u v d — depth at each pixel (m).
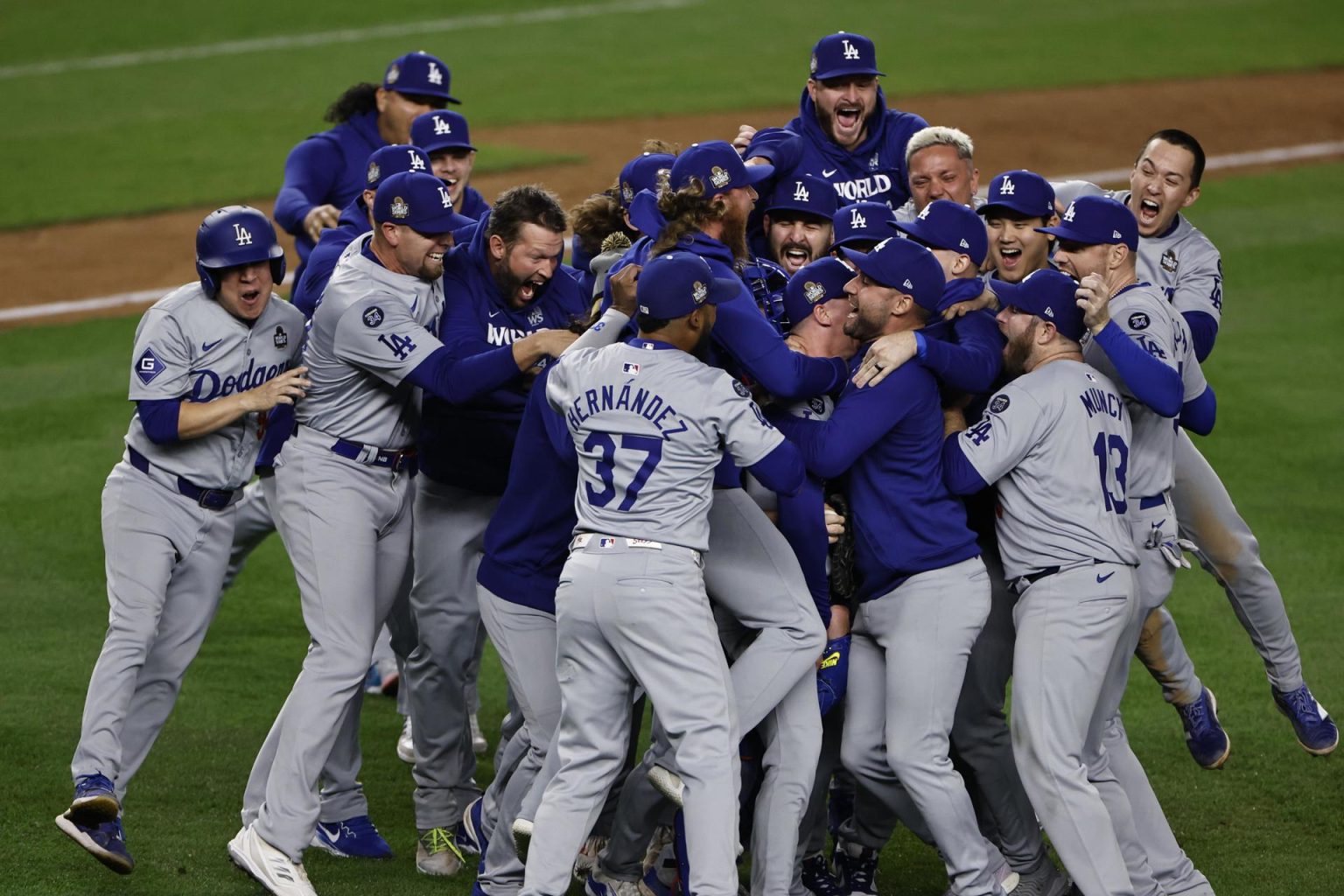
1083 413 19.61
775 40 87.19
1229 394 42.09
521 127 70.81
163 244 57.06
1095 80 77.75
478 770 26.19
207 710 27.42
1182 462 23.84
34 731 25.75
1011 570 19.94
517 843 19.84
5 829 22.50
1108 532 19.52
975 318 20.50
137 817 23.33
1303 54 82.06
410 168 23.23
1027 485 19.61
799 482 18.55
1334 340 45.66
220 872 21.64
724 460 19.31
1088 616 19.31
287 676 29.08
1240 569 24.41
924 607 19.56
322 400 21.44
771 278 21.97
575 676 18.80
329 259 23.92
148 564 21.42
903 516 19.62
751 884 20.45
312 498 21.39
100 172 65.50
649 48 86.06
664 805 19.55
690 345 18.73
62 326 49.31
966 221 20.64
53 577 32.59
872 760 20.17
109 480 21.92
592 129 70.38
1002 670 20.58
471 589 22.22
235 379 21.59
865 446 19.11
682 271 18.20
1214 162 65.12
